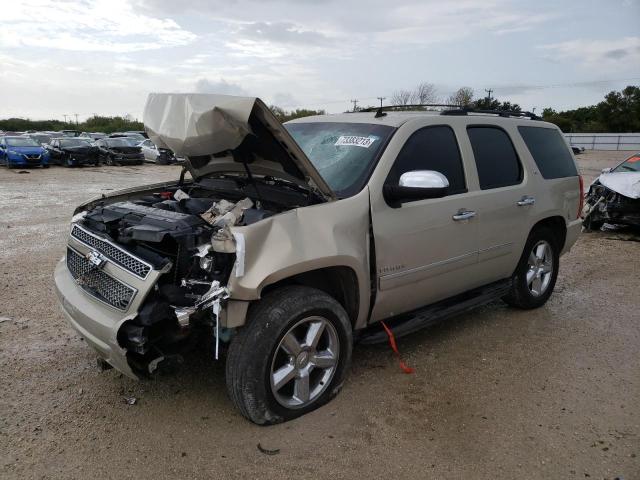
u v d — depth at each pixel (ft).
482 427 10.84
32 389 11.99
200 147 10.89
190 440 10.19
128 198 14.35
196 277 9.80
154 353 10.05
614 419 11.23
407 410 11.39
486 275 15.26
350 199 11.41
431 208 12.91
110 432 10.41
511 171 15.76
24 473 9.21
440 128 13.82
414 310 13.87
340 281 11.67
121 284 10.03
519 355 14.28
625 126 231.50
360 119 14.12
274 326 10.05
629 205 30.19
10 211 36.78
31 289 18.71
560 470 9.55
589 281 21.67
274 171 11.80
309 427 10.67
